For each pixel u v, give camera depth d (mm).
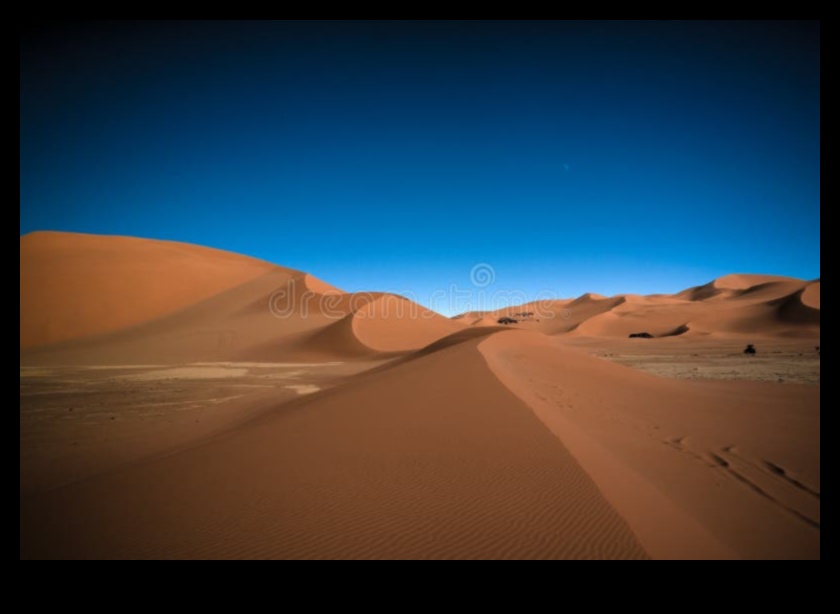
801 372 27125
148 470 6949
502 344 26500
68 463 10883
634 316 98188
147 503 5770
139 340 53375
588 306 142375
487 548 4508
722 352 46812
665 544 4625
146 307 63531
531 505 5320
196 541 4848
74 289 61281
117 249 74688
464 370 14938
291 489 6051
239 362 44625
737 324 77938
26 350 49594
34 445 12586
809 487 7117
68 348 50375
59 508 5684
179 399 20703
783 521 5785
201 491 6086
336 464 6902
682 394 17516
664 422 11922
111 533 5051
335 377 30016
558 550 4418
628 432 10453
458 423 8898
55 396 21719
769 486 7137
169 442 12867
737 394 18016
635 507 5402
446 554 4430
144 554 4629
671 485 6926
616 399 15281
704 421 12211
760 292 114000
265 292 72812
